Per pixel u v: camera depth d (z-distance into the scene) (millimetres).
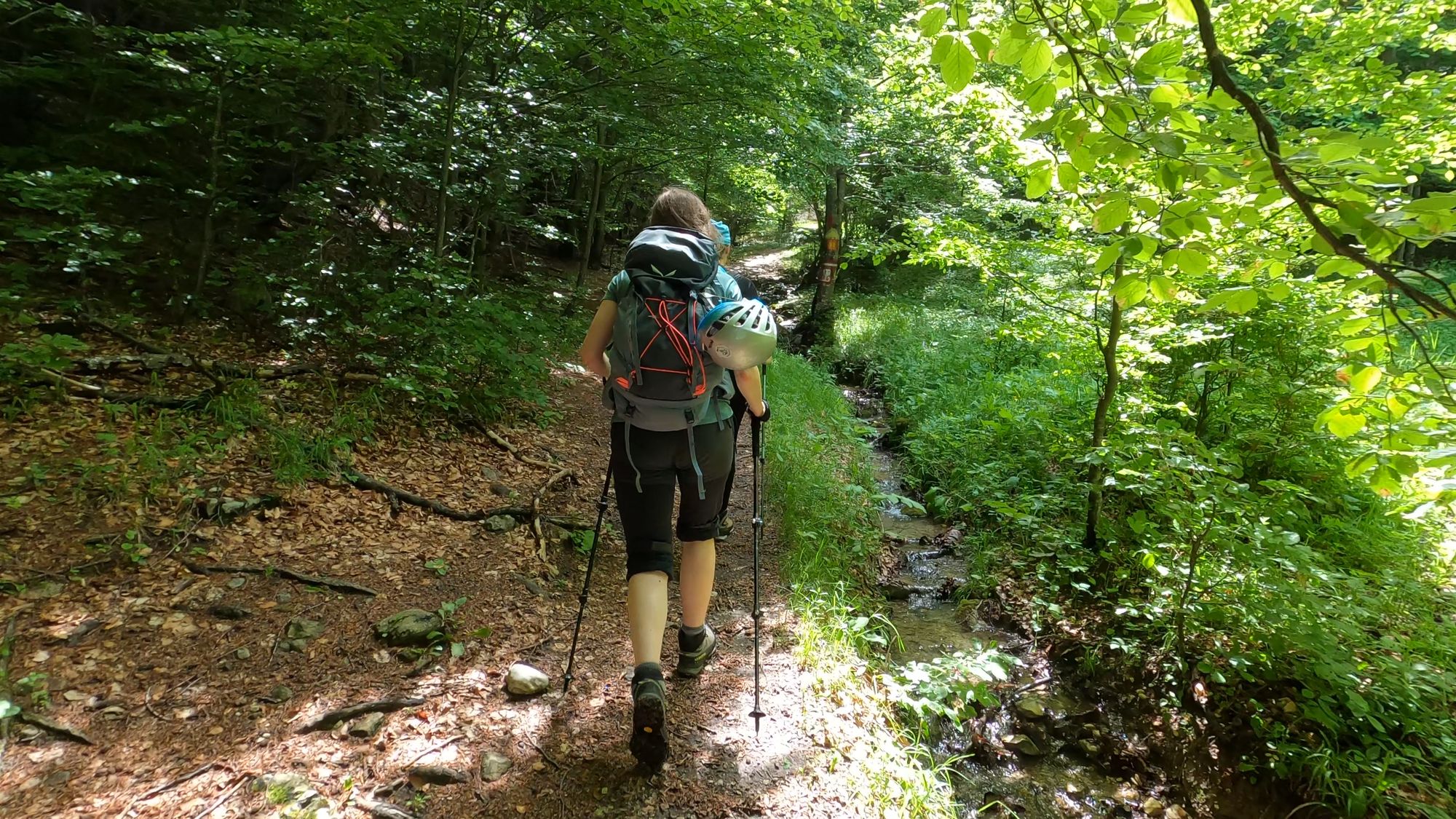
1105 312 4875
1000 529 5492
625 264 2352
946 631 4293
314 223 5930
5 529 2818
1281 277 2350
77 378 3891
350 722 2359
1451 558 4430
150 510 3162
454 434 4883
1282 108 4797
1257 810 3111
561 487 4691
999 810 3008
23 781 1939
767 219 24438
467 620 3045
